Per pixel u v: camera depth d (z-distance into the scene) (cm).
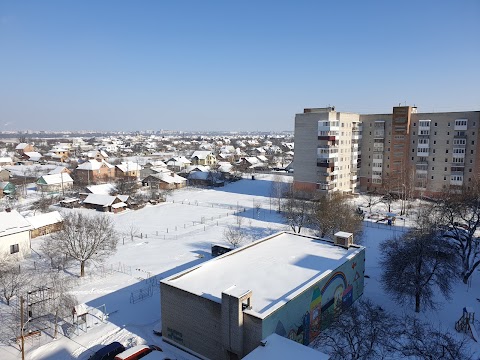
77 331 3183
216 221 7206
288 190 9331
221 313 2717
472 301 3869
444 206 5628
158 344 3080
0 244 4678
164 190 10562
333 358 2714
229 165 15275
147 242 5838
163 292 3097
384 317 3058
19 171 12481
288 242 4312
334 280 3428
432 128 8719
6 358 2812
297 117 9175
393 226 6669
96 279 4297
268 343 2512
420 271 3688
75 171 11719
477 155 8225
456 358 2673
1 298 3741
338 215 5456
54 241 4994
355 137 9519
